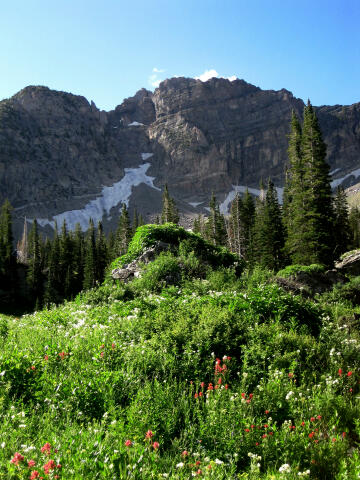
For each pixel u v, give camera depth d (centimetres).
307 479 426
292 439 484
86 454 402
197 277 1478
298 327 873
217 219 7675
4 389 543
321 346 780
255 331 767
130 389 563
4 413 499
